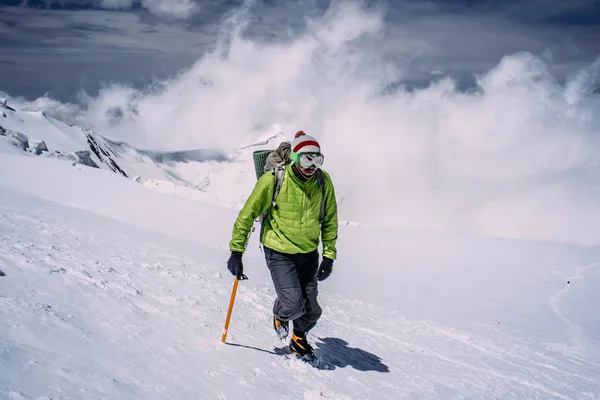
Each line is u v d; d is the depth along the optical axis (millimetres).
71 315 4109
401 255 21531
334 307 10156
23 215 9422
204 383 3709
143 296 5570
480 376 6758
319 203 5070
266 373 4438
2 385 2525
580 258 21797
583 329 12453
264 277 11453
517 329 11703
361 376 5336
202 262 10336
